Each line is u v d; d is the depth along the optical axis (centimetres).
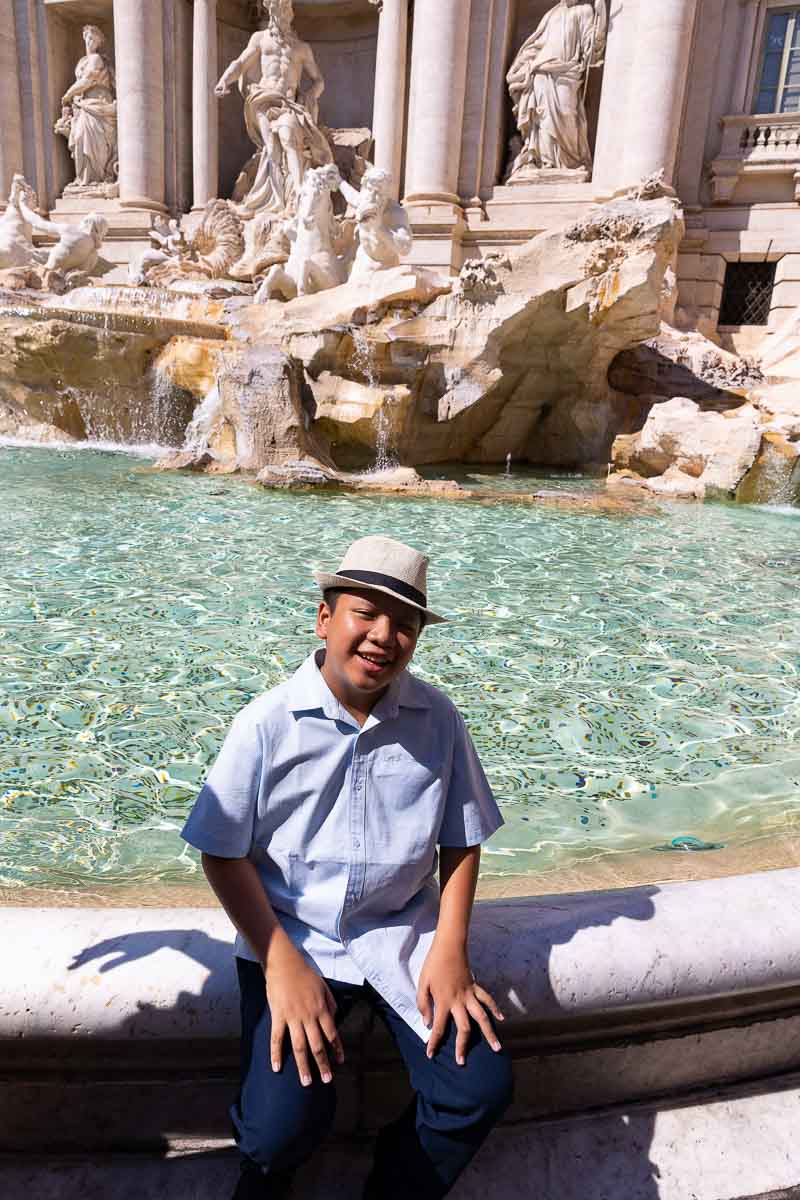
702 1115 188
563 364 1351
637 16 1694
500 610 586
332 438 1240
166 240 1953
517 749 384
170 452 1161
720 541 848
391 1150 157
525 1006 167
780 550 816
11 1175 171
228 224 1930
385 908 165
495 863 290
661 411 1233
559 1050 179
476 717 416
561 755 380
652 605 614
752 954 177
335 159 2066
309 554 708
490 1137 180
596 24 1753
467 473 1325
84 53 2178
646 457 1264
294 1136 143
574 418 1412
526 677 469
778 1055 196
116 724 390
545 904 190
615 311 1242
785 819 329
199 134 2022
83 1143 175
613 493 1146
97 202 2105
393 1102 180
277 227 1856
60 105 2164
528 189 1858
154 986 160
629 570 713
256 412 1115
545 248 1249
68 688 426
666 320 1686
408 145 1922
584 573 697
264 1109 144
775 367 1520
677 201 1220
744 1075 196
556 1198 173
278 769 154
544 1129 183
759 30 1755
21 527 753
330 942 162
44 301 1581
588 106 1881
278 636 510
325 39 2128
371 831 158
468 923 163
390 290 1305
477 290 1256
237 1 2094
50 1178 171
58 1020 158
